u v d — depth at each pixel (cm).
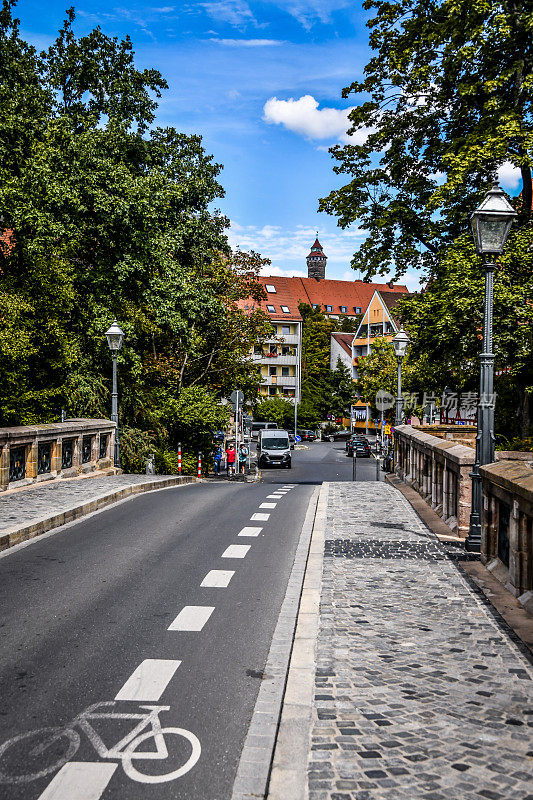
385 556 953
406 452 1925
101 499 1445
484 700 481
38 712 476
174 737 441
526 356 2214
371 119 2634
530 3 2136
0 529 1051
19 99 2597
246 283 4062
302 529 1195
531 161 2117
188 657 580
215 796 375
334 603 727
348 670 539
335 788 371
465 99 2347
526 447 2206
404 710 465
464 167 2123
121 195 2602
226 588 796
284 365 10256
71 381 2331
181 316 2988
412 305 2475
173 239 2875
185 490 1897
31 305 2028
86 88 3092
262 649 600
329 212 2770
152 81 3183
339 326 11969
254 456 6072
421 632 632
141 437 2873
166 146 3372
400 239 2619
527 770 387
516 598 732
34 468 1647
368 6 2520
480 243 1002
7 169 2486
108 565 902
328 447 7694
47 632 640
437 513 1274
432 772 385
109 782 388
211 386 4150
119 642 616
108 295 2702
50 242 2308
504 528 826
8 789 380
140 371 2791
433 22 2352
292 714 460
